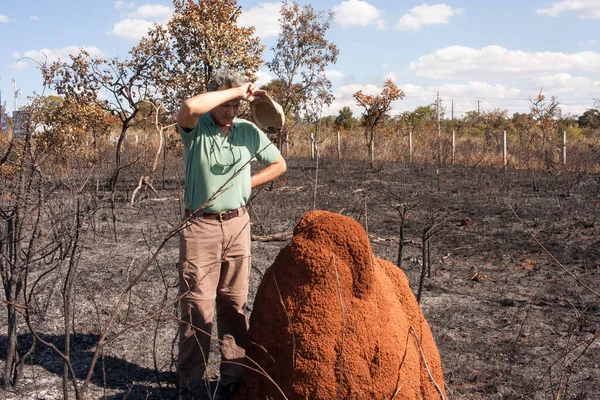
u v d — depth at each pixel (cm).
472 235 905
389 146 2631
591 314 546
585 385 393
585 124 4225
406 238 879
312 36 1889
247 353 298
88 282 616
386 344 277
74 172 744
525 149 2139
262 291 297
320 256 283
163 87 1503
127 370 404
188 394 327
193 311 319
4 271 381
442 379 312
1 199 418
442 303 580
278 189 1399
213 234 320
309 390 269
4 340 454
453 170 1886
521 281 662
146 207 1119
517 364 430
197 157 319
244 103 1349
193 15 1460
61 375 394
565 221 1002
